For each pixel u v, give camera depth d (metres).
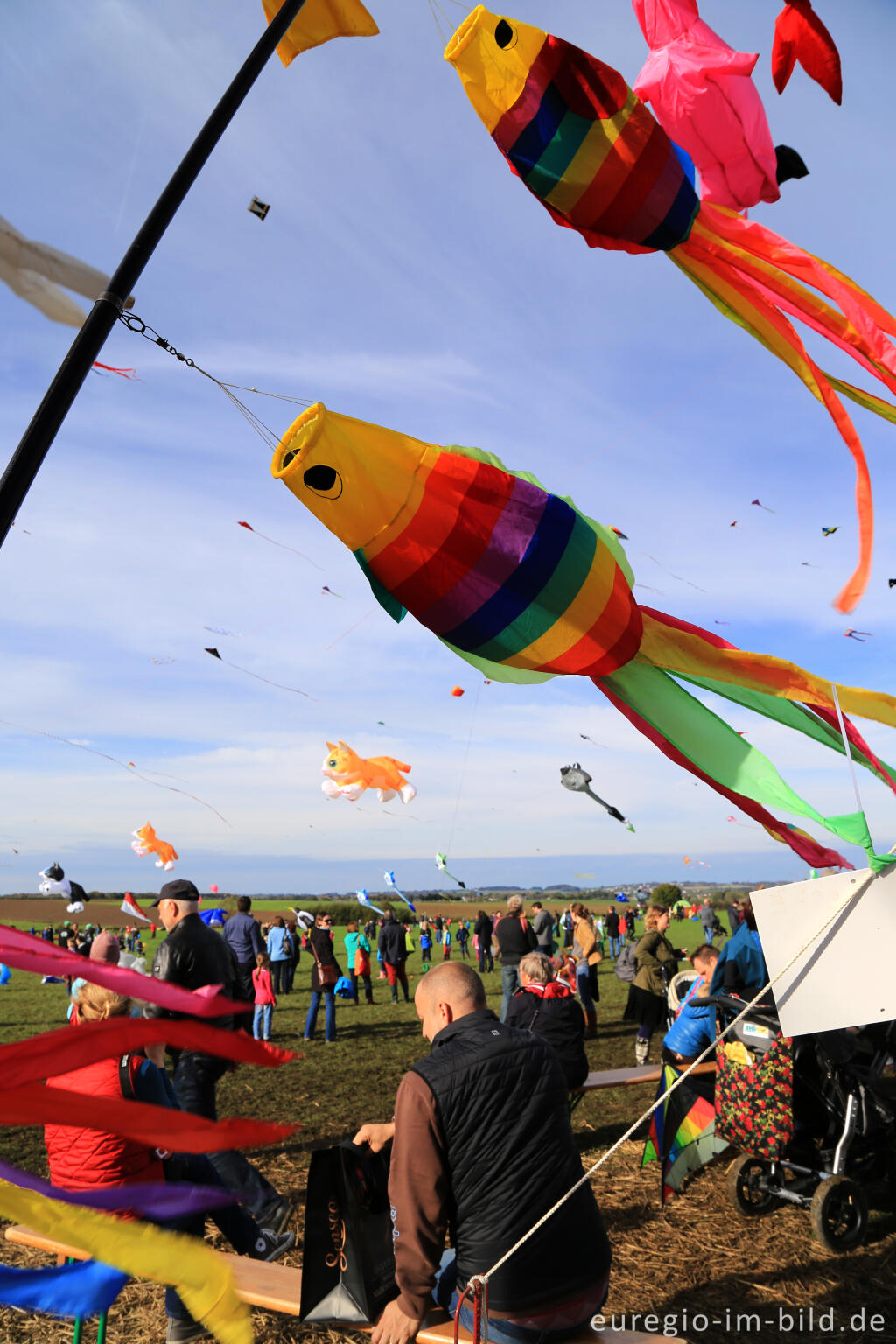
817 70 1.95
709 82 2.00
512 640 2.36
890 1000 2.66
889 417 2.23
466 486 2.17
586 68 1.98
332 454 2.04
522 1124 2.07
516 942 8.80
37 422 1.05
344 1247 2.27
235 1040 0.77
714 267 2.29
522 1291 1.98
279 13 1.40
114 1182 2.66
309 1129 5.85
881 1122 4.25
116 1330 3.24
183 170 1.26
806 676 2.61
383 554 2.18
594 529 2.48
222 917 9.20
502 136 2.06
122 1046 0.76
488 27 1.97
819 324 2.21
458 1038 2.20
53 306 1.25
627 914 25.34
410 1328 2.02
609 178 2.07
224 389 1.61
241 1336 0.76
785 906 2.96
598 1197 4.54
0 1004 14.16
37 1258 3.71
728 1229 4.15
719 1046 4.34
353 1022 10.99
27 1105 0.73
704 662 2.64
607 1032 9.70
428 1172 2.04
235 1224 3.48
